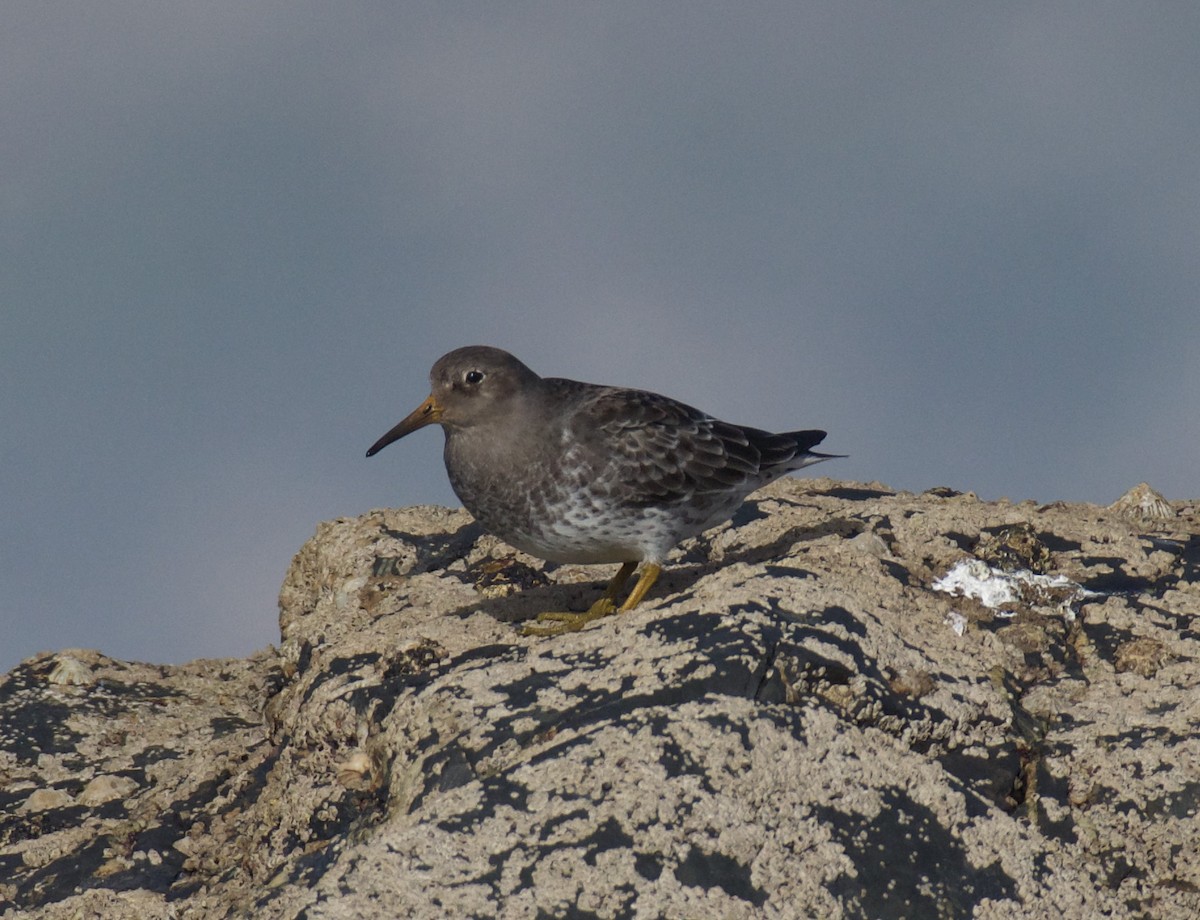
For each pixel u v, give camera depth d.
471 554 17.20
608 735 10.77
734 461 14.89
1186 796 11.28
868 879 10.16
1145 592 14.30
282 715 14.22
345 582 17.16
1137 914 10.71
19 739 15.68
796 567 13.69
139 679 17.47
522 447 14.30
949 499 17.41
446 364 14.47
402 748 11.93
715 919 9.67
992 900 10.26
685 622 12.22
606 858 9.95
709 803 10.30
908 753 11.08
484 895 9.80
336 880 10.02
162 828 13.37
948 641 13.01
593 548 14.68
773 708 11.07
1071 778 11.50
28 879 12.85
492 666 12.29
